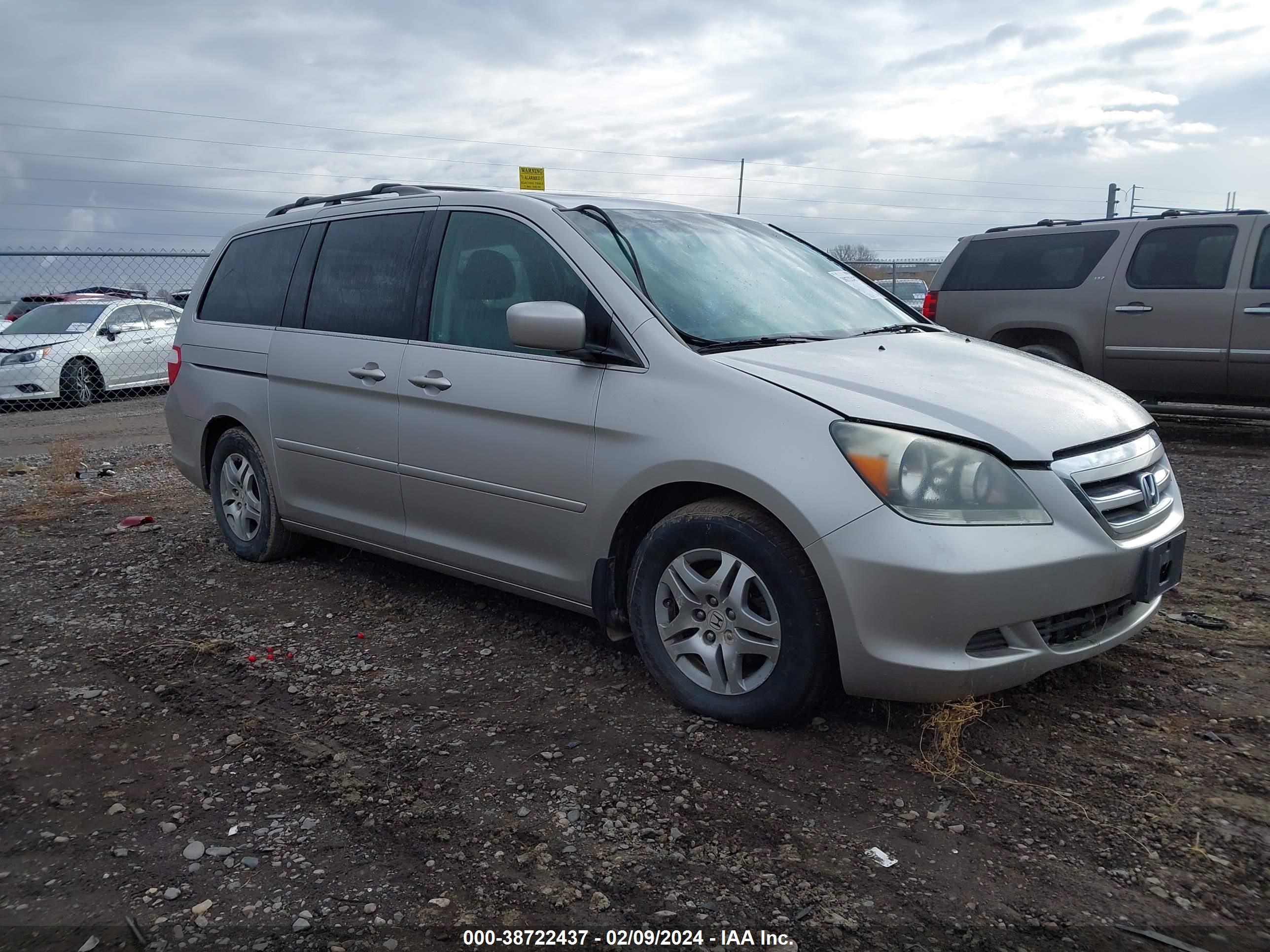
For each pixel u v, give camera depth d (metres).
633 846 2.62
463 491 3.97
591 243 3.69
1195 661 3.71
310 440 4.72
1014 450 2.97
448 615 4.46
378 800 2.88
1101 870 2.49
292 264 4.96
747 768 3.00
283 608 4.62
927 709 3.31
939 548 2.82
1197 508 6.19
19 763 3.16
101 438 10.93
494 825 2.74
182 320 5.70
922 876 2.48
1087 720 3.27
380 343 4.31
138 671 3.90
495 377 3.79
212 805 2.87
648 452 3.31
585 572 3.62
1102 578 3.00
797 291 4.09
